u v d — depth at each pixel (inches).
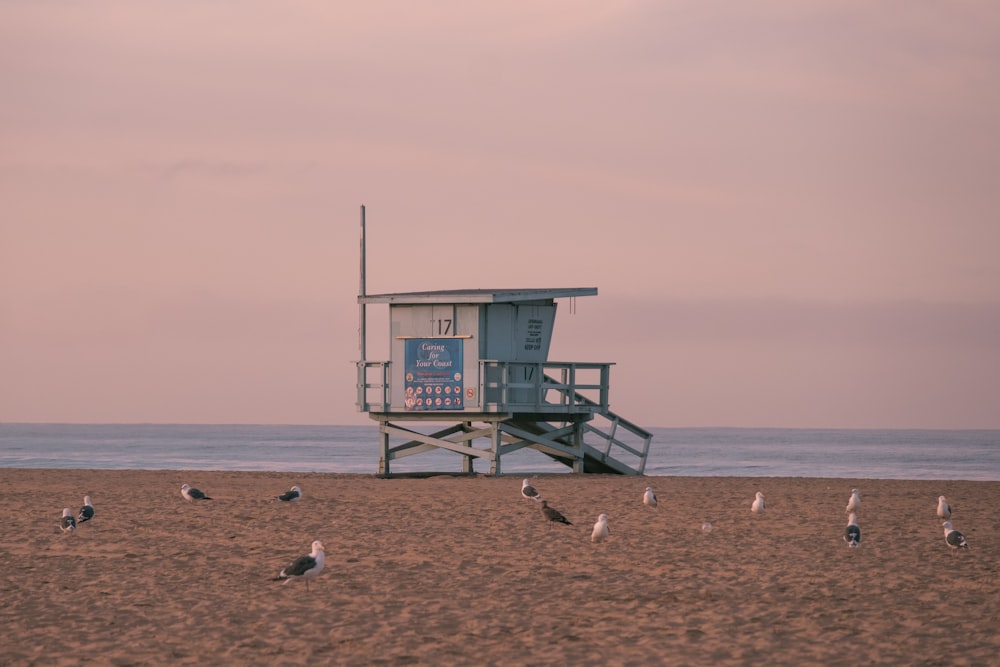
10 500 1971.0
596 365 2687.0
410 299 2518.5
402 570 1279.5
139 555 1387.8
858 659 882.8
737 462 6284.5
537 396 2556.6
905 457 7199.8
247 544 1471.5
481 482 2361.0
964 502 1951.3
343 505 1873.8
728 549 1417.3
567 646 937.5
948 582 1187.3
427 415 2564.0
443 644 945.5
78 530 1598.2
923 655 891.4
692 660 890.1
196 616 1051.9
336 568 1293.1
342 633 984.9
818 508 1844.2
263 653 920.3
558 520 1581.0
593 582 1206.9
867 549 1409.9
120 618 1044.5
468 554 1385.3
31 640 963.3
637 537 1518.2
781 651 911.0
